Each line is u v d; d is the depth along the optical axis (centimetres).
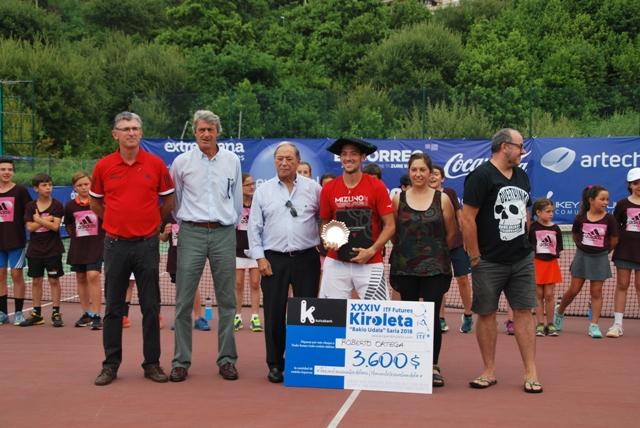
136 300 1218
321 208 656
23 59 3797
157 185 669
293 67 5009
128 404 578
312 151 1792
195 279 667
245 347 819
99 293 948
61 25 5619
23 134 3161
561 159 1789
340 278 649
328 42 5328
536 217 903
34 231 964
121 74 4534
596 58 4612
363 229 641
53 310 971
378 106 2791
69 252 952
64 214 968
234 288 682
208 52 4688
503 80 4491
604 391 624
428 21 5672
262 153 1802
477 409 565
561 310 942
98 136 4153
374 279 646
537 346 836
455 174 1800
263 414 548
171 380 657
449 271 647
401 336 625
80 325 963
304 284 662
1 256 977
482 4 5778
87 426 520
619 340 875
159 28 6259
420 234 641
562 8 5062
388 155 1819
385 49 4791
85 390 624
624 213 898
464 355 786
